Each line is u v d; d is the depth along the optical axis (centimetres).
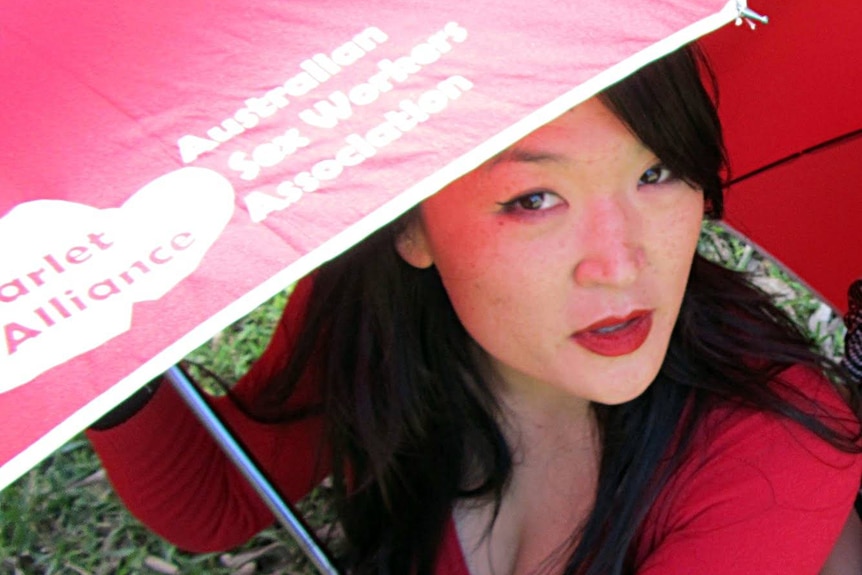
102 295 62
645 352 81
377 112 62
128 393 60
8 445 60
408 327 93
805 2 99
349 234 61
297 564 139
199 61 64
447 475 98
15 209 63
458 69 62
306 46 63
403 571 103
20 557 142
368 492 103
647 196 78
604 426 91
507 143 61
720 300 91
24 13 67
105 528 144
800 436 88
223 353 158
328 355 98
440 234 80
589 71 62
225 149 63
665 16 63
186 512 104
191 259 62
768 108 106
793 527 87
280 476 110
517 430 96
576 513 96
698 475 89
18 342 61
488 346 83
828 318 157
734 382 88
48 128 64
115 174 63
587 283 78
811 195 110
